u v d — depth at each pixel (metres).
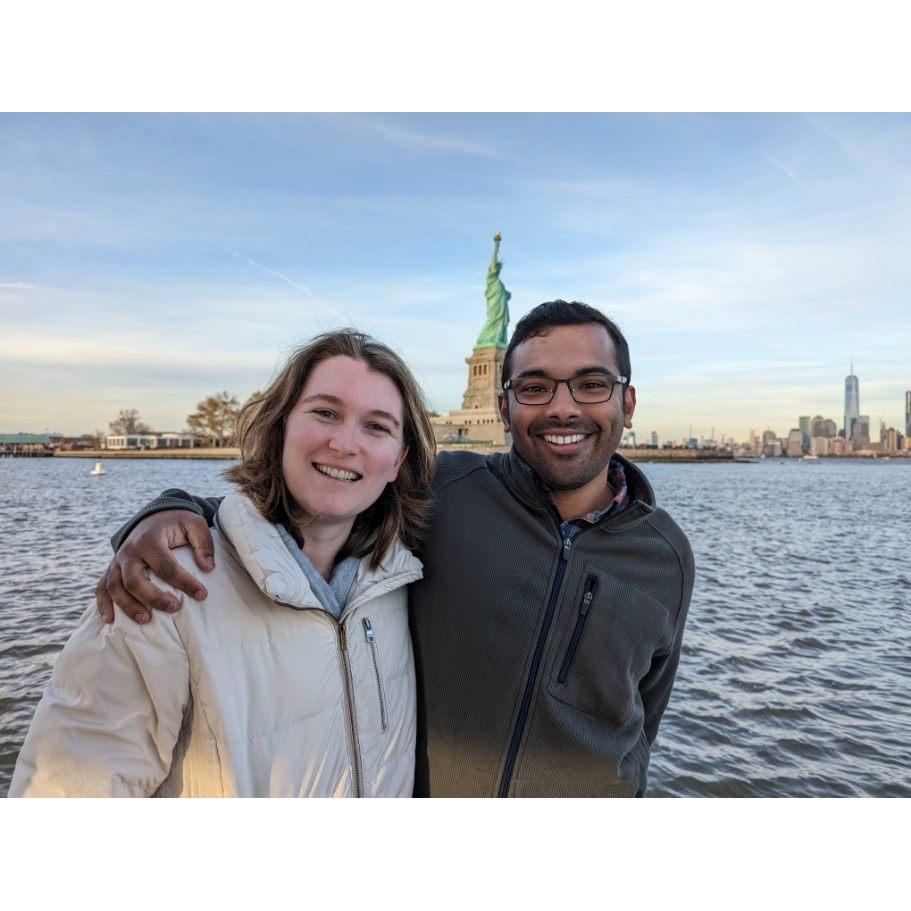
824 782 2.17
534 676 0.89
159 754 0.70
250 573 0.73
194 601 0.71
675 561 1.00
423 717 0.89
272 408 0.79
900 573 6.08
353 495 0.78
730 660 3.35
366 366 0.79
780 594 5.03
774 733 2.50
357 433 0.77
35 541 6.50
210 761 0.70
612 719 0.92
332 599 0.79
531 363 0.94
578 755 0.89
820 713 2.70
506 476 0.97
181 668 0.69
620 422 0.95
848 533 9.33
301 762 0.73
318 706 0.75
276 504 0.79
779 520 11.13
